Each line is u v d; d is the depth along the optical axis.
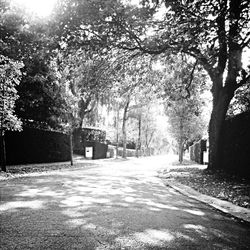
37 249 4.51
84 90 16.05
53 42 12.23
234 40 10.84
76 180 14.20
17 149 22.36
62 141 30.30
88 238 5.07
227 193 10.60
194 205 8.88
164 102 20.95
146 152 86.38
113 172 20.92
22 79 23.88
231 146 16.19
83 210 7.25
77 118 26.94
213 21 9.45
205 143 33.81
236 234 5.80
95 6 11.46
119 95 18.69
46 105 26.03
